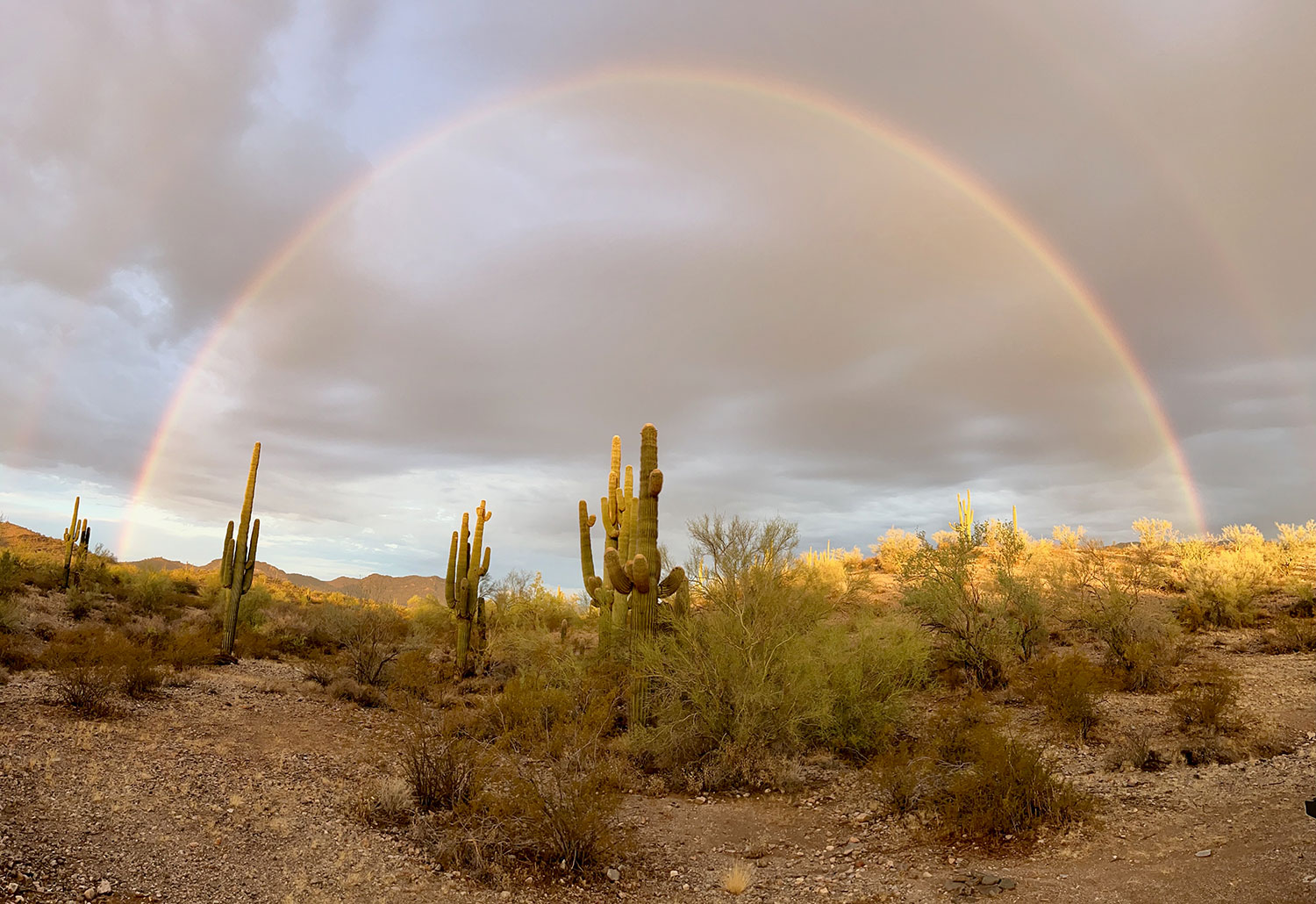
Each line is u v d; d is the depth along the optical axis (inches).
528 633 842.8
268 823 325.1
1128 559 1057.5
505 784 350.0
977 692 462.6
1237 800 335.0
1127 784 376.2
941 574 708.0
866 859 315.3
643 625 585.6
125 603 1176.8
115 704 499.5
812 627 561.3
